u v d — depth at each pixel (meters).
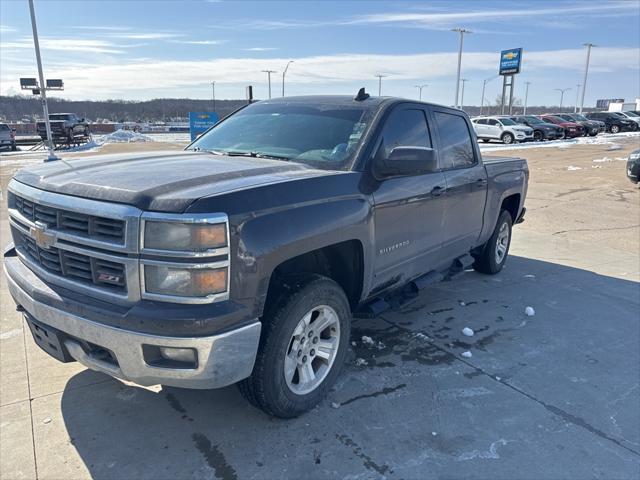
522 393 3.49
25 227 2.98
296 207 2.78
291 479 2.62
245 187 2.61
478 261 6.10
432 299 5.30
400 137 3.80
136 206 2.40
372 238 3.37
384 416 3.17
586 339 4.40
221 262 2.40
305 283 2.94
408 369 3.77
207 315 2.38
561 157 21.91
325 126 3.73
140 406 3.20
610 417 3.24
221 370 2.49
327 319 3.20
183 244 2.34
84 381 3.47
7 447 2.79
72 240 2.59
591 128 38.25
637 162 12.88
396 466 2.73
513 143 32.75
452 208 4.46
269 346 2.79
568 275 6.22
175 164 3.14
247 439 2.91
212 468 2.68
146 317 2.36
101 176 2.77
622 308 5.14
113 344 2.46
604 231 8.67
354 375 3.66
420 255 4.12
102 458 2.72
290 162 3.41
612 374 3.80
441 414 3.21
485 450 2.88
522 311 5.01
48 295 2.68
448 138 4.55
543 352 4.13
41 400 3.24
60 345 2.76
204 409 3.19
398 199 3.61
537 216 9.95
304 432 2.99
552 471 2.73
